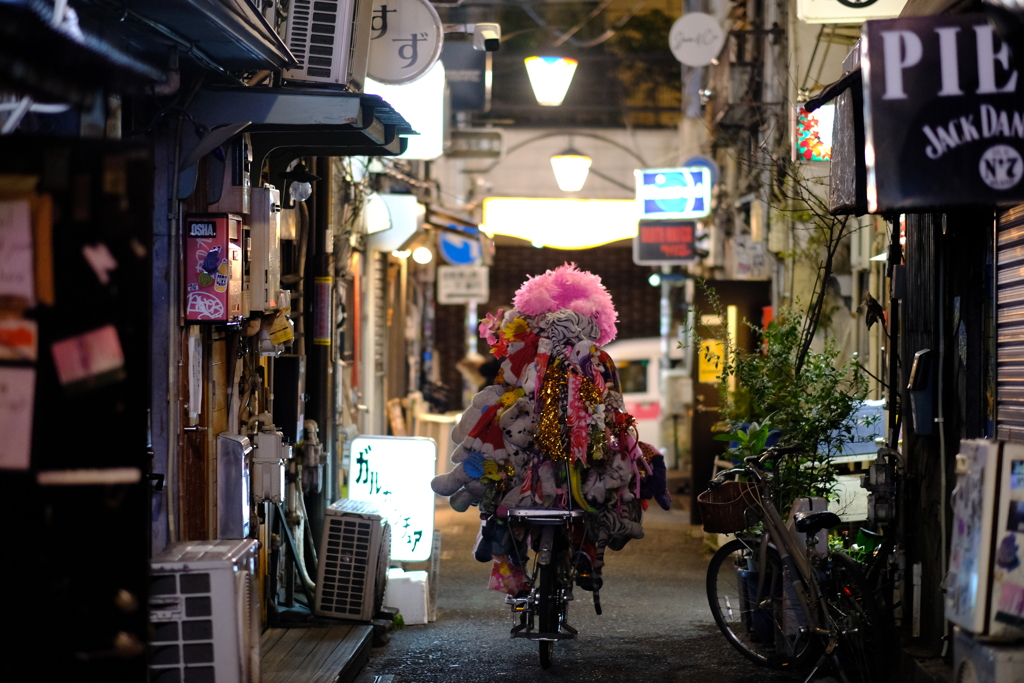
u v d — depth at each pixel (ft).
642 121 82.48
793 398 26.58
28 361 12.18
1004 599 13.43
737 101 47.62
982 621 13.47
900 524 22.48
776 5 44.70
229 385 22.33
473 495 23.94
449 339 86.28
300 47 22.06
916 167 14.02
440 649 24.68
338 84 22.06
